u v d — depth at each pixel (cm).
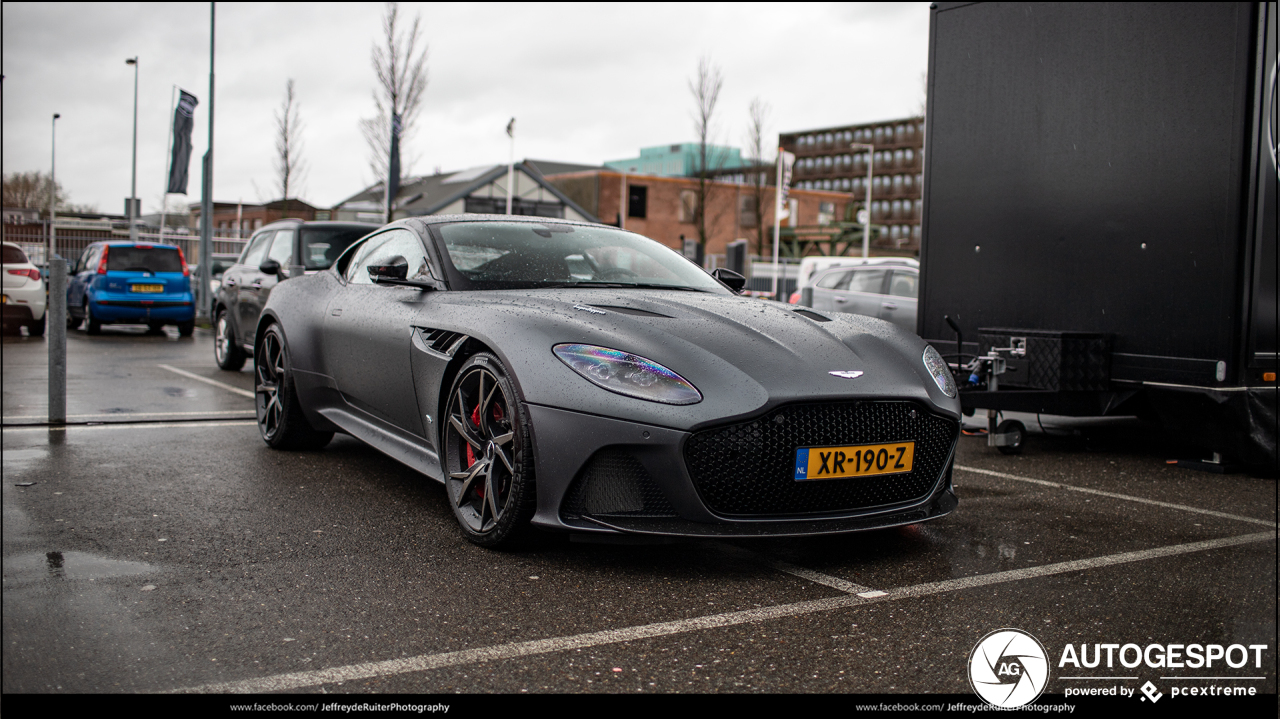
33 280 1209
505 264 385
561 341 302
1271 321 494
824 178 7712
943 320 632
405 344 369
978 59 605
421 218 425
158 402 657
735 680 217
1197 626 257
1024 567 312
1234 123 481
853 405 298
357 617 252
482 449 322
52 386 549
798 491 291
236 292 861
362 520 353
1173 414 519
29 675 211
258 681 210
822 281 1162
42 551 304
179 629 240
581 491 291
